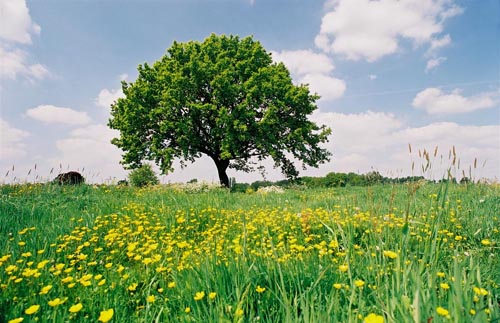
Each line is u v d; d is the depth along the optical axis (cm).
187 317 186
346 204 664
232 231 534
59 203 790
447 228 399
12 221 550
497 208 523
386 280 186
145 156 2428
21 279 256
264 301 213
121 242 434
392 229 309
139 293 259
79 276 309
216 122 2320
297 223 541
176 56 2527
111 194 1045
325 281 233
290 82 2628
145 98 2406
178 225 581
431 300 163
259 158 2748
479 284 183
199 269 259
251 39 2705
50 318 202
